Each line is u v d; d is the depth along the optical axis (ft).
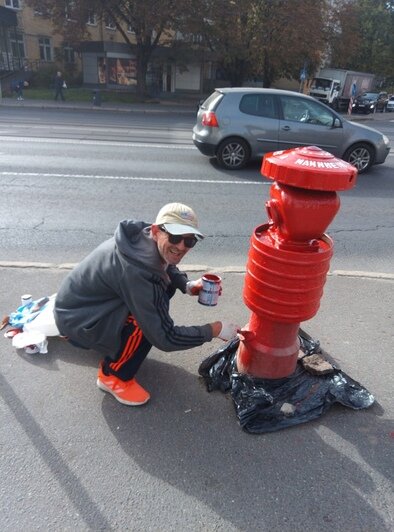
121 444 7.47
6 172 25.91
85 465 7.05
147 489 6.72
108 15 86.22
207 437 7.69
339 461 7.32
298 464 7.25
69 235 17.12
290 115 29.19
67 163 28.84
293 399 8.36
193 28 80.07
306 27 81.61
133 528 6.16
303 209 6.68
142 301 7.16
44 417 7.93
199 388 8.85
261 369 8.61
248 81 119.75
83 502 6.48
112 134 43.14
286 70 101.14
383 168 32.91
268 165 6.79
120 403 8.31
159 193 23.21
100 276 7.50
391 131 64.44
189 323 10.92
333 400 8.39
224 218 19.95
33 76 106.52
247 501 6.60
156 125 54.49
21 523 6.14
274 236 7.79
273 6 80.89
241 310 11.60
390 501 6.70
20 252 15.38
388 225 20.01
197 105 90.99
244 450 7.46
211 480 6.91
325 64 127.44
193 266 13.82
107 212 19.88
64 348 9.80
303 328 10.93
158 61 104.12
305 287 7.39
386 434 7.90
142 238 7.34
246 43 86.63
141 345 8.04
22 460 7.07
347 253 16.60
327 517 6.43
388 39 148.77
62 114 63.41
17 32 108.06
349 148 30.07
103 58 107.65
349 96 108.78
